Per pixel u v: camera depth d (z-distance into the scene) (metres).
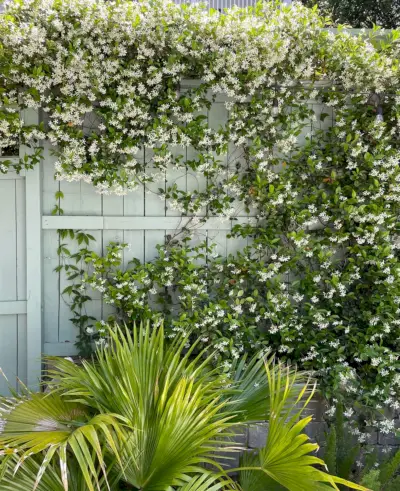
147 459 1.60
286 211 2.61
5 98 2.35
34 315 2.60
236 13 2.50
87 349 2.63
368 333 2.54
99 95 2.44
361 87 2.55
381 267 2.52
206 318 2.45
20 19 2.34
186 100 2.46
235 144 2.60
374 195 2.55
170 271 2.55
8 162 2.49
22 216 2.60
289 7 2.52
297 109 2.61
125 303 2.55
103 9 2.35
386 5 5.63
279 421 1.70
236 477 2.45
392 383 2.44
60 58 2.32
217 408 1.64
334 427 2.21
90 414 1.83
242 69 2.52
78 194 2.63
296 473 1.45
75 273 2.64
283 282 2.71
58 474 1.57
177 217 2.68
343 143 2.56
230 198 2.62
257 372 2.29
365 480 1.87
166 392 1.62
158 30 2.37
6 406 1.75
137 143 2.53
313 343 2.52
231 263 2.60
